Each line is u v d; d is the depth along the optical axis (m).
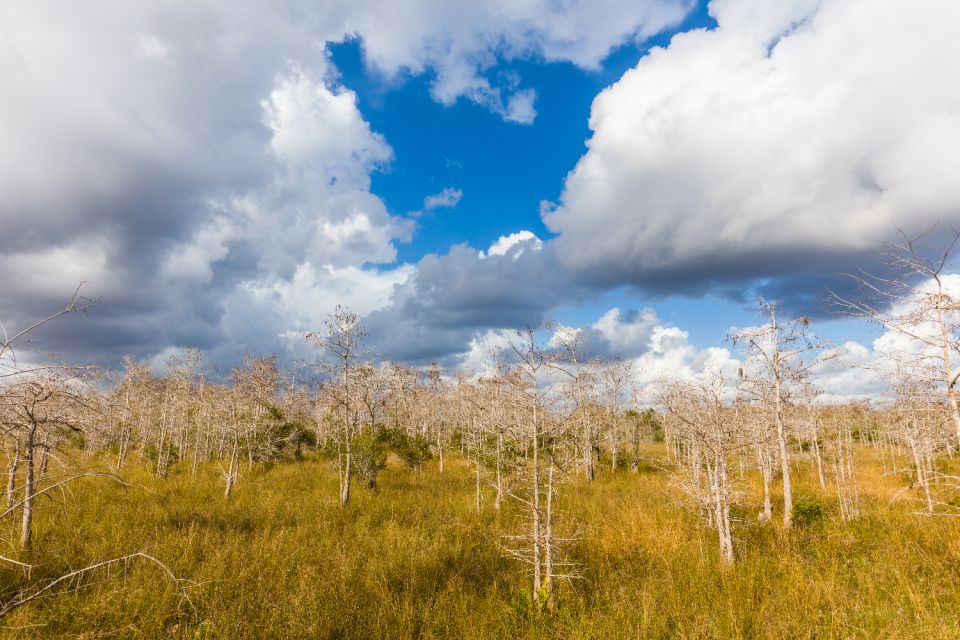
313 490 16.62
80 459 9.59
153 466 20.38
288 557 8.62
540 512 8.00
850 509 13.45
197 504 13.25
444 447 29.73
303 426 26.41
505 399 8.23
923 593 7.21
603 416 24.08
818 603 6.94
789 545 10.02
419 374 35.22
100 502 12.27
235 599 6.78
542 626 6.18
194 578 7.23
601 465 25.58
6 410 6.85
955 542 9.29
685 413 10.61
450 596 7.25
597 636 6.00
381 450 18.34
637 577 8.37
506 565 8.97
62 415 7.75
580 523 11.34
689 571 8.42
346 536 10.24
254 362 22.64
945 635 5.77
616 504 14.88
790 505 11.64
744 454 13.36
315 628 6.02
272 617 6.22
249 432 20.86
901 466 19.36
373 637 5.99
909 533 10.52
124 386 19.72
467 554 9.44
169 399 23.50
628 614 6.54
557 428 7.66
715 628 6.05
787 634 6.05
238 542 9.16
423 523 11.95
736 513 12.76
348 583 7.61
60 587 6.64
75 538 8.80
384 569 8.20
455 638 6.09
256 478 19.34
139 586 6.87
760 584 7.71
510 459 12.25
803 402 14.37
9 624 5.42
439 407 32.03
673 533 10.89
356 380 15.48
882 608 6.84
